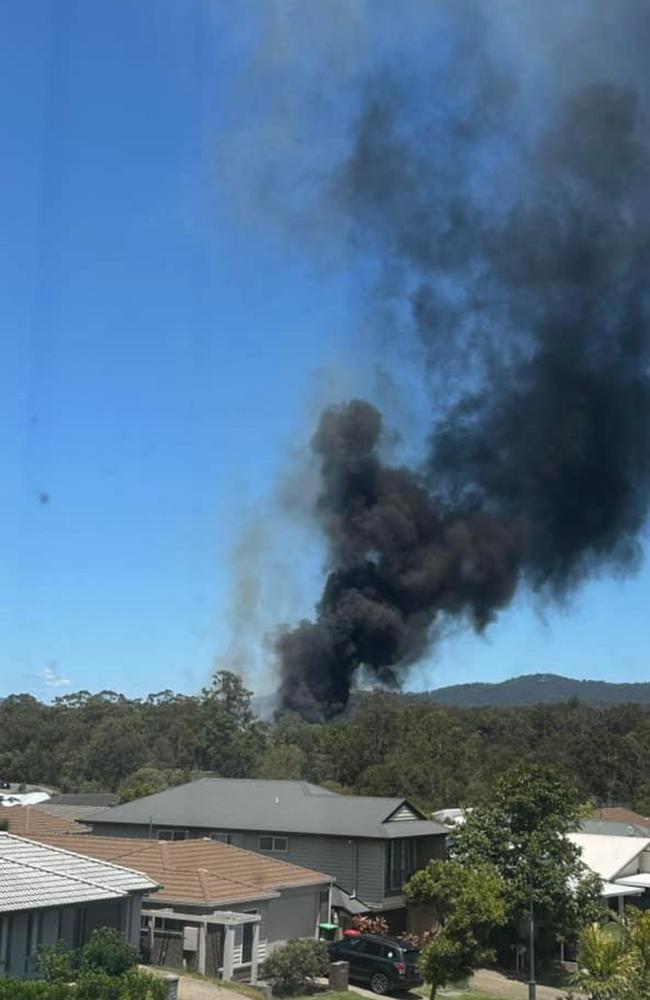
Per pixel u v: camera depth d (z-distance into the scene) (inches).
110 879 853.2
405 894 1115.9
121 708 3073.3
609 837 1581.0
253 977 963.3
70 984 621.3
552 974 1159.0
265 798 1392.7
